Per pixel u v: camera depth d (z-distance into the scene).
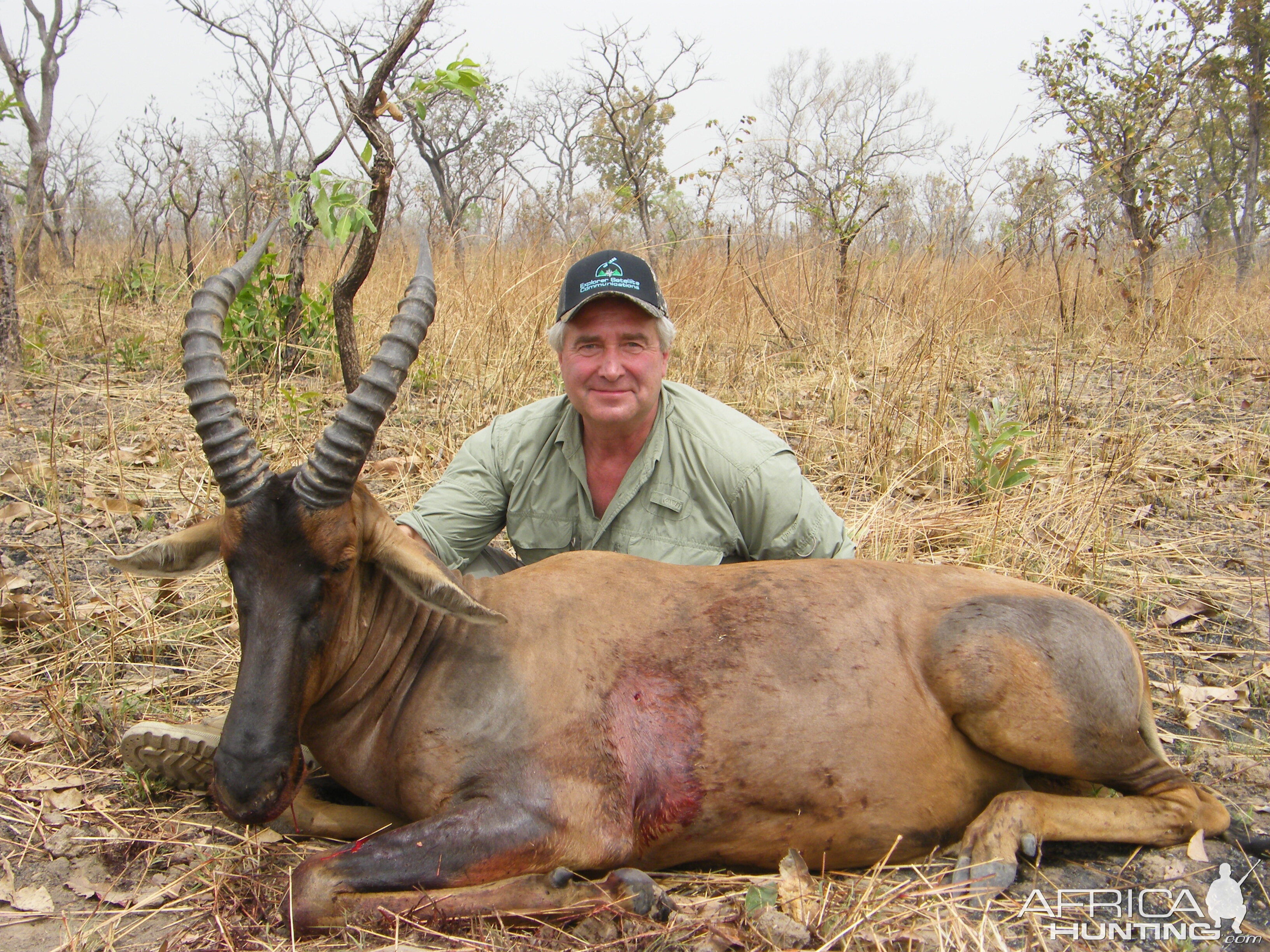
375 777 3.09
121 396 7.61
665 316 3.64
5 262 7.96
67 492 5.77
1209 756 3.74
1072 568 5.25
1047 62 11.06
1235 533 5.82
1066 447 6.84
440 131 16.69
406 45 5.28
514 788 2.85
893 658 3.12
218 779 2.69
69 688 4.02
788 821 3.04
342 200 4.68
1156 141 10.92
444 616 3.07
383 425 6.91
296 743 2.79
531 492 3.91
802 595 3.20
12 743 3.69
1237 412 7.84
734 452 3.78
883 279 11.30
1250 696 4.20
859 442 6.79
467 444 4.02
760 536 3.87
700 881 3.05
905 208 15.05
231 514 2.84
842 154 13.79
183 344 2.85
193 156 21.67
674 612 3.15
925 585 3.31
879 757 3.03
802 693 3.02
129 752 3.36
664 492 3.81
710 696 3.01
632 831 2.94
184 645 4.38
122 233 26.03
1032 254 11.74
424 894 2.75
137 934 2.82
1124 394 7.64
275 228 3.14
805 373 8.73
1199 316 10.56
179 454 6.43
